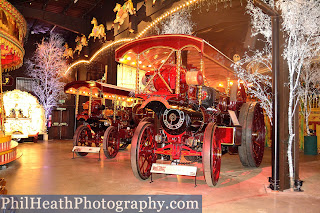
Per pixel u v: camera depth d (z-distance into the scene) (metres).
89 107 9.41
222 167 7.81
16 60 11.63
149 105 5.77
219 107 6.90
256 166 7.79
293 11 5.50
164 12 10.80
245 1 8.65
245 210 4.04
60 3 17.78
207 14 9.56
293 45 5.68
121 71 11.45
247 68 11.34
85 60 19.69
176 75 5.44
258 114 8.08
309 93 11.43
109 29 16.11
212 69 7.08
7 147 8.46
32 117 17.52
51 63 21.67
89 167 7.65
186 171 5.37
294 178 5.32
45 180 5.98
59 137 20.56
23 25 9.91
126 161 8.80
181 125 5.70
